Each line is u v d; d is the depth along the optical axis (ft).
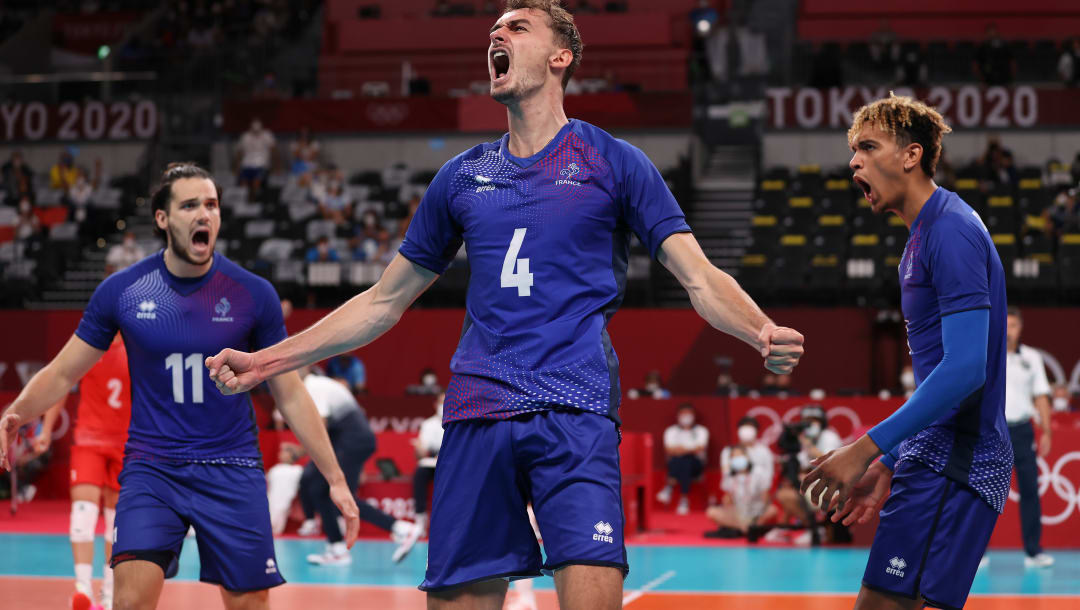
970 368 22.27
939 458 23.99
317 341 21.59
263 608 28.78
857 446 21.93
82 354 29.27
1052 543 74.64
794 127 153.38
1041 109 149.18
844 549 74.38
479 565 20.07
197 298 28.81
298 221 143.54
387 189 152.05
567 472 19.42
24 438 91.15
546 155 20.75
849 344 117.08
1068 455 74.90
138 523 27.40
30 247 142.92
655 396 103.30
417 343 120.67
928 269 23.90
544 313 20.13
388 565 66.23
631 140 163.84
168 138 161.27
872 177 24.86
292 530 84.43
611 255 20.79
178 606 50.31
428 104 160.15
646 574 61.93
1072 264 122.31
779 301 127.65
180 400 28.30
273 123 161.38
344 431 65.10
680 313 118.42
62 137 161.17
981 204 138.72
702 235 147.33
